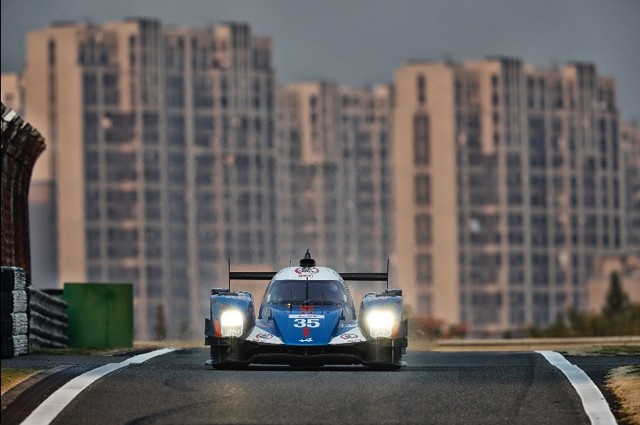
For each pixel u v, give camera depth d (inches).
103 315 4018.2
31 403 2041.1
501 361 2704.2
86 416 1968.5
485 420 1967.3
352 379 2315.5
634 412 1999.3
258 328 2566.4
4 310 2785.4
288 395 2137.1
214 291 2652.6
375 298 2623.0
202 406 2043.6
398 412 2014.0
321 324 2556.6
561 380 2268.7
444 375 2373.3
